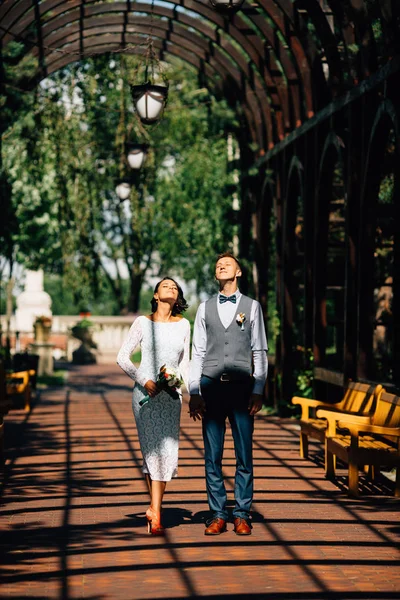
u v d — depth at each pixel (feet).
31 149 63.93
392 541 22.67
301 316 64.18
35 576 19.38
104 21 56.08
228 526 24.25
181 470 33.53
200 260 93.66
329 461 32.12
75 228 74.54
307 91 48.42
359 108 40.37
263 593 18.17
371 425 28.53
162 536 23.07
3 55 52.65
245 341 23.56
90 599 17.74
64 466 34.37
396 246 33.47
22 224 86.22
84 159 72.69
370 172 37.83
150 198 95.55
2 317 122.31
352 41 40.11
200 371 23.75
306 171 49.16
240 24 52.95
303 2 42.91
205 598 17.80
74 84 65.10
